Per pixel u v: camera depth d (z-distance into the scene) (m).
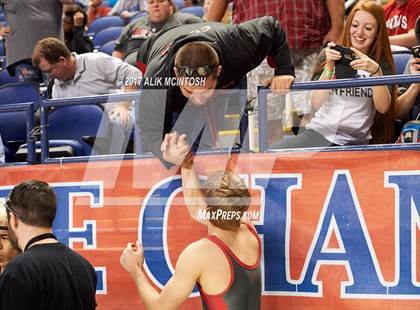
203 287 6.65
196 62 6.77
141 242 7.54
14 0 11.84
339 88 7.27
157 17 11.34
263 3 9.50
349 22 8.02
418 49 7.54
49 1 11.98
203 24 7.29
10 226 6.51
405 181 6.93
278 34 7.33
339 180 7.11
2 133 9.88
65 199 7.86
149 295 6.99
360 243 7.02
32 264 6.09
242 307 6.61
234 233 6.75
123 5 18.34
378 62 7.96
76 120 9.39
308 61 9.39
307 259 7.16
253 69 7.71
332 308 7.07
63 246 6.43
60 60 9.62
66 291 6.20
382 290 6.95
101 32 16.28
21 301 5.95
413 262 6.87
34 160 8.27
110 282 7.68
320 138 7.65
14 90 10.66
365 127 7.71
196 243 6.70
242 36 7.13
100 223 7.71
